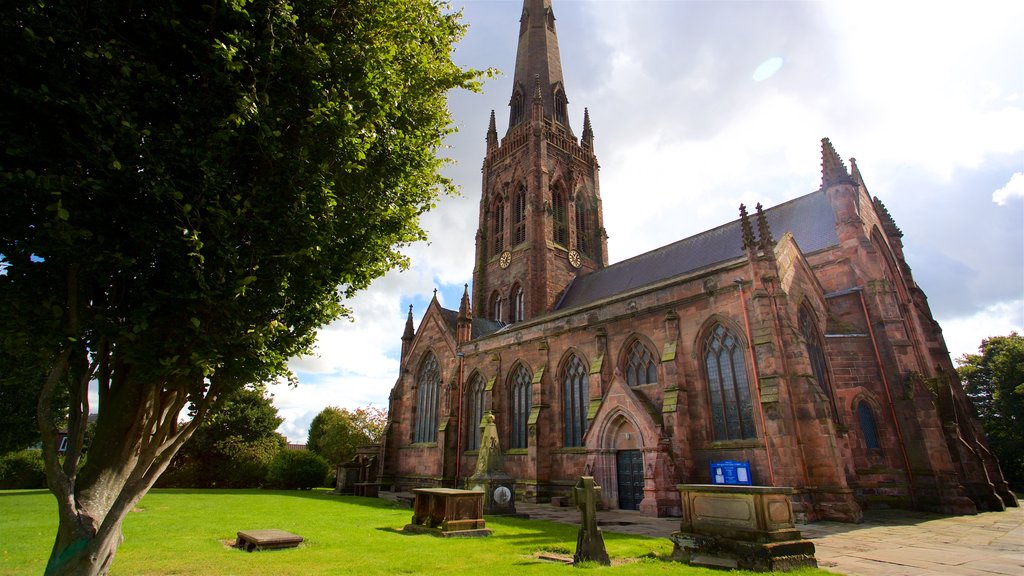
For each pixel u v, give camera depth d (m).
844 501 24.25
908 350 32.12
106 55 9.02
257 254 11.59
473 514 20.44
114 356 11.69
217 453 58.59
